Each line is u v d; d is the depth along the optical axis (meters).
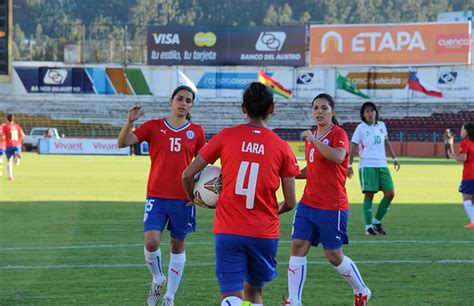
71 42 176.12
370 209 26.95
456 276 18.95
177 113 16.02
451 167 78.12
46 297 16.22
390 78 131.38
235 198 11.66
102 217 31.42
